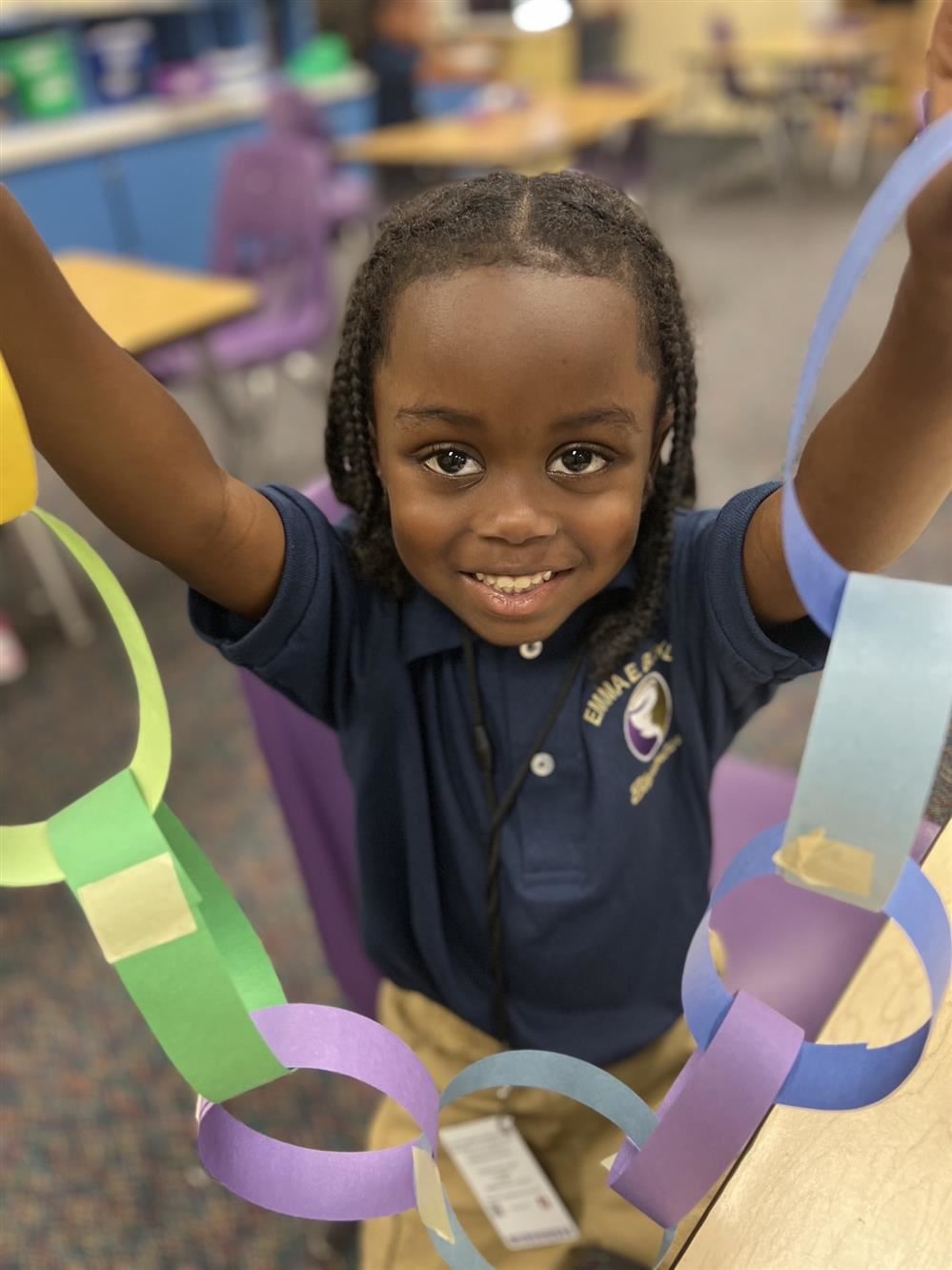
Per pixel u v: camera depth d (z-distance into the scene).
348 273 4.27
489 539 0.47
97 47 3.69
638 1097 0.44
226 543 0.54
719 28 6.30
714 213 5.53
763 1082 0.37
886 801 0.32
